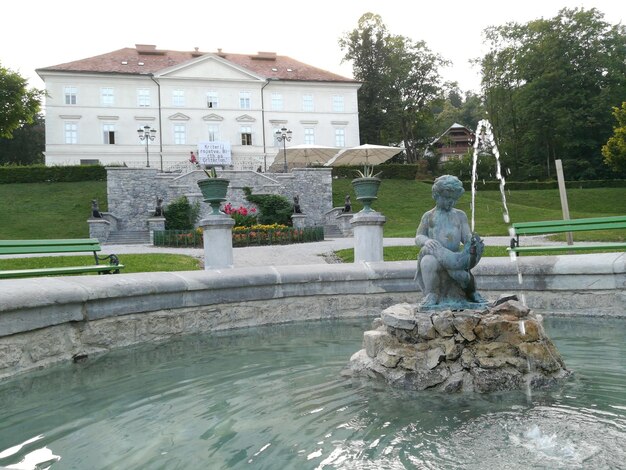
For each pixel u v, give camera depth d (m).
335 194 41.28
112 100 52.31
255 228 23.19
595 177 50.09
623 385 3.90
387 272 7.70
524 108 51.69
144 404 3.93
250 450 2.96
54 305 5.30
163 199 35.44
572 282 7.04
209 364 5.18
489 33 55.44
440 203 4.77
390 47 60.44
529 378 3.91
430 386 3.95
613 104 48.25
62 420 3.63
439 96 59.88
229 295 7.07
